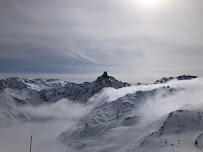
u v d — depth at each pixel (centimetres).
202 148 7000
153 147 7756
